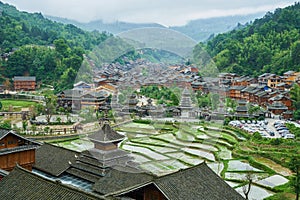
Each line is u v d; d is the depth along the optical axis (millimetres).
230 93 129625
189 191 25125
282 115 103625
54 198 23656
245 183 47188
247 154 63625
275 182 48969
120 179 30531
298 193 40250
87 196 22844
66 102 105750
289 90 118750
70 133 77062
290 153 61969
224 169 55312
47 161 41562
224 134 81438
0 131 36969
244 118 98250
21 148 37406
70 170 37406
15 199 25047
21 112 103438
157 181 24547
